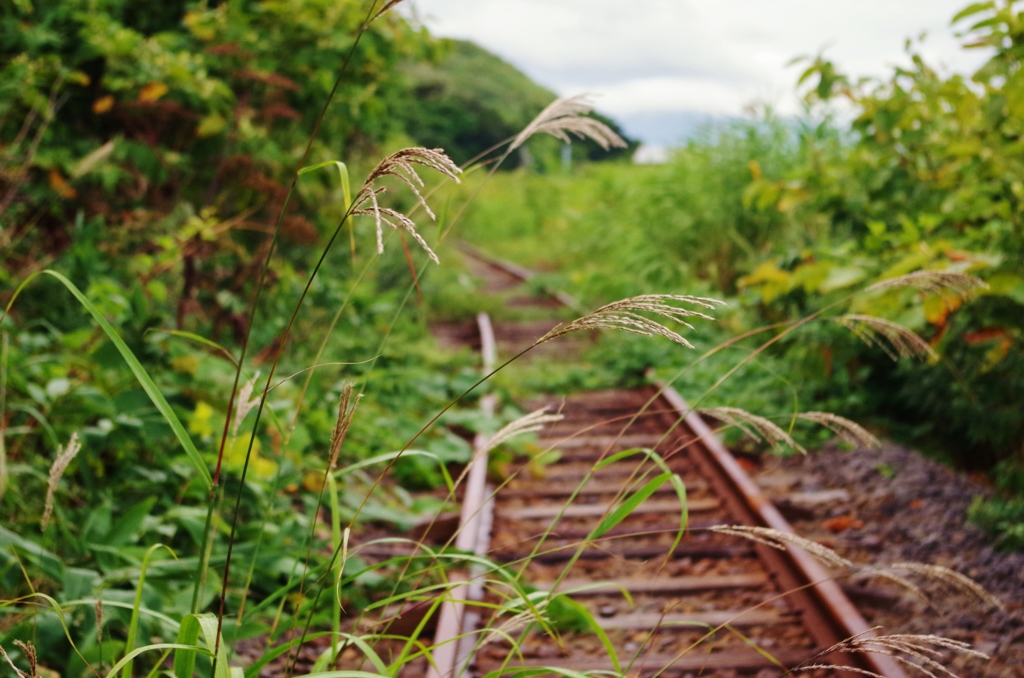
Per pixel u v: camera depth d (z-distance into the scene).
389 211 1.42
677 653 3.26
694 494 5.14
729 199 10.46
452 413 6.57
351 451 5.46
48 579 3.12
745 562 4.12
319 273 6.95
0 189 5.71
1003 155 5.25
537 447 6.14
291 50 7.72
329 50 7.77
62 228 6.24
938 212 5.84
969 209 5.47
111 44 6.38
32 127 6.34
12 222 5.49
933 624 3.54
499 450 5.81
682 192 11.02
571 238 17.66
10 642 2.42
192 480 3.73
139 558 2.98
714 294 9.92
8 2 6.33
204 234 5.45
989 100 5.27
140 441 3.80
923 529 4.52
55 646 2.48
